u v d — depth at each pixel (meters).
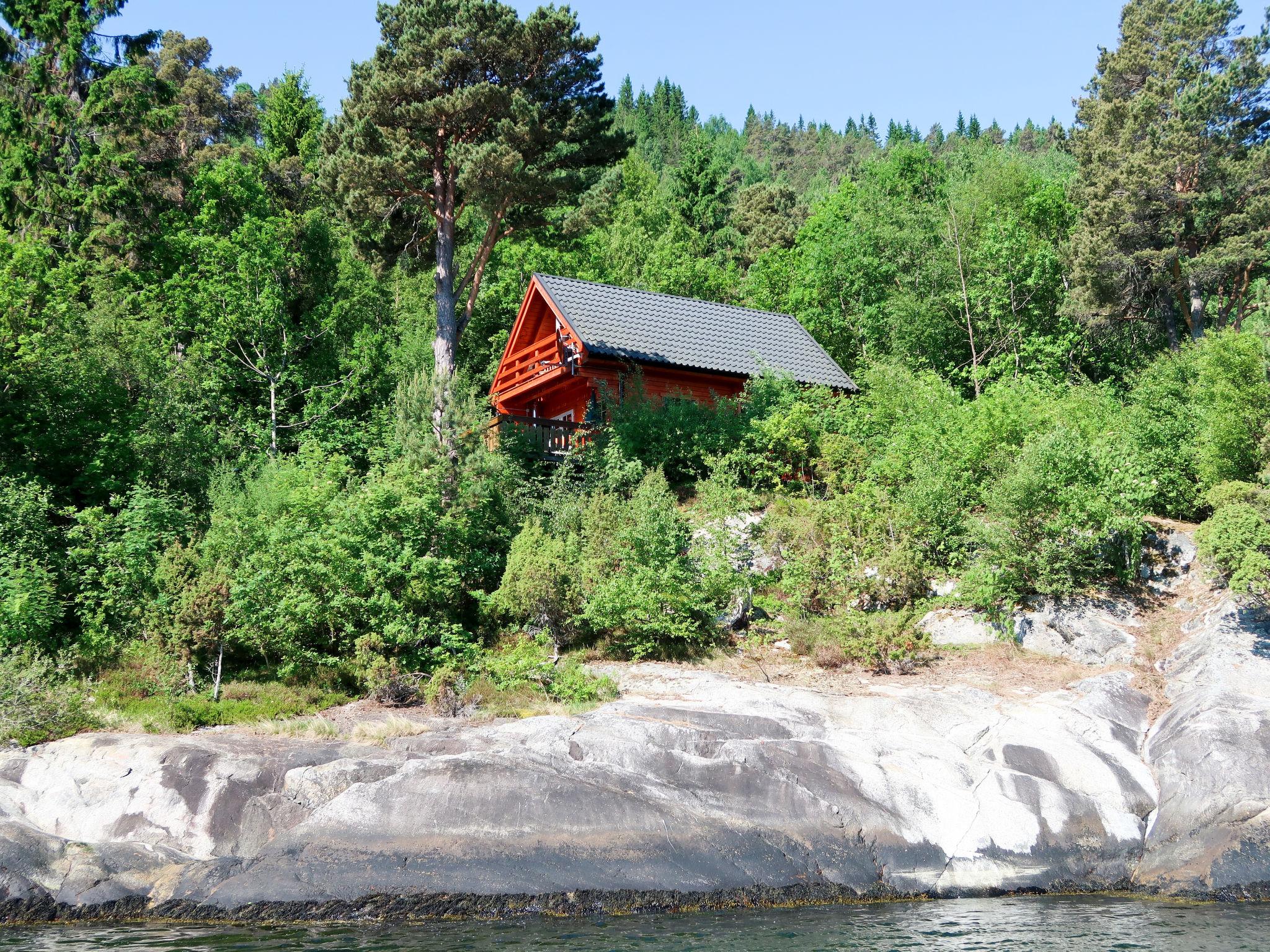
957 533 20.30
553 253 40.38
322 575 17.47
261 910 11.44
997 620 18.36
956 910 11.95
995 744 14.58
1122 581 18.89
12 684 14.36
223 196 32.16
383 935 10.90
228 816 12.62
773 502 22.92
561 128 24.58
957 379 34.44
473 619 19.39
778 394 27.06
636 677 17.20
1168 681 16.41
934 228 38.25
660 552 19.03
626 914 11.73
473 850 12.12
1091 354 34.69
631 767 13.70
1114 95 36.91
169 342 28.61
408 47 23.17
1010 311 34.62
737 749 13.98
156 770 13.18
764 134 148.25
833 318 38.28
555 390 31.38
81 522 19.00
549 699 16.39
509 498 21.92
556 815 12.56
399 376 30.83
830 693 16.52
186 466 23.02
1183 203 31.03
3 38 30.38
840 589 19.14
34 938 10.73
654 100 138.62
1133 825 13.49
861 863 12.71
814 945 10.49
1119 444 21.09
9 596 16.66
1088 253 31.36
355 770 13.16
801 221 65.62
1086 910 11.87
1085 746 14.54
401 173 23.12
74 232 30.44
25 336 22.28
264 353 29.19
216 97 45.84
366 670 16.73
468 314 25.97
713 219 61.84
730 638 18.92
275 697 16.23
